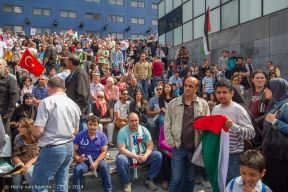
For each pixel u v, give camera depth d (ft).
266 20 31.65
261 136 10.16
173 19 54.80
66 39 60.44
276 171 9.38
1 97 14.40
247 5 34.96
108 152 17.38
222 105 9.85
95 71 28.71
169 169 14.35
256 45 33.17
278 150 9.14
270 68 25.84
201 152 10.30
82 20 116.26
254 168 6.88
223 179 9.37
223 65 34.37
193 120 10.76
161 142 14.46
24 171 12.41
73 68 13.76
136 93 19.51
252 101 12.94
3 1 103.40
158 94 21.30
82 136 13.60
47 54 27.89
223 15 39.81
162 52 54.29
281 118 9.08
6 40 44.55
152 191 13.91
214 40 41.47
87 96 13.66
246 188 7.13
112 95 23.13
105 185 13.09
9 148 13.65
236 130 8.93
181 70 39.27
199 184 14.62
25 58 21.34
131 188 14.10
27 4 106.73
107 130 18.78
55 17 111.34
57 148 9.52
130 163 14.11
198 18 45.75
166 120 11.30
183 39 50.72
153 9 130.52
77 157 13.16
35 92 19.92
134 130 14.37
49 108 9.48
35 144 13.50
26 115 16.96
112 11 122.42
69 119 9.95
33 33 78.79
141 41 60.44
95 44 52.31
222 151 9.46
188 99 10.99
